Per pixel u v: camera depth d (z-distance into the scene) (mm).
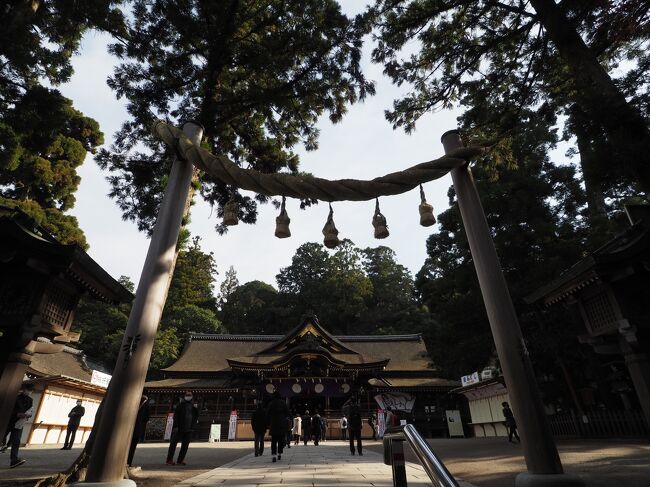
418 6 10141
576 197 15500
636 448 8672
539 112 10375
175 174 4379
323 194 3363
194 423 9195
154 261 3953
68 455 11406
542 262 14398
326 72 10078
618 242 8188
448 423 24953
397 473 2996
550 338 13461
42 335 6879
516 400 4062
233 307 58219
